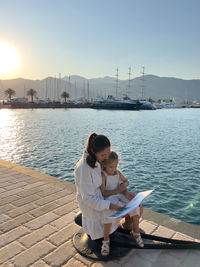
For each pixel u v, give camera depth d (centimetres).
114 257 267
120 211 251
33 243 297
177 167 1127
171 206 688
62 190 485
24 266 255
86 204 254
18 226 339
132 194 285
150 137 2267
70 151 1488
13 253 277
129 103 9344
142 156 1375
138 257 270
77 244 290
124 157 1346
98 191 263
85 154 255
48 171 1051
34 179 557
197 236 323
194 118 5747
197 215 629
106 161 258
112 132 2677
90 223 269
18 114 6028
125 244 279
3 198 443
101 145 238
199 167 1128
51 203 420
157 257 271
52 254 275
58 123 3672
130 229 309
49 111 7962
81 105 11125
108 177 270
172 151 1540
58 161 1227
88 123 3791
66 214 378
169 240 282
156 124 3891
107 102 9875
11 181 542
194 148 1658
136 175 996
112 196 273
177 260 265
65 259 266
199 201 722
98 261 263
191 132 2750
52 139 2002
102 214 261
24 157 1312
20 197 448
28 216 371
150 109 11344
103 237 274
